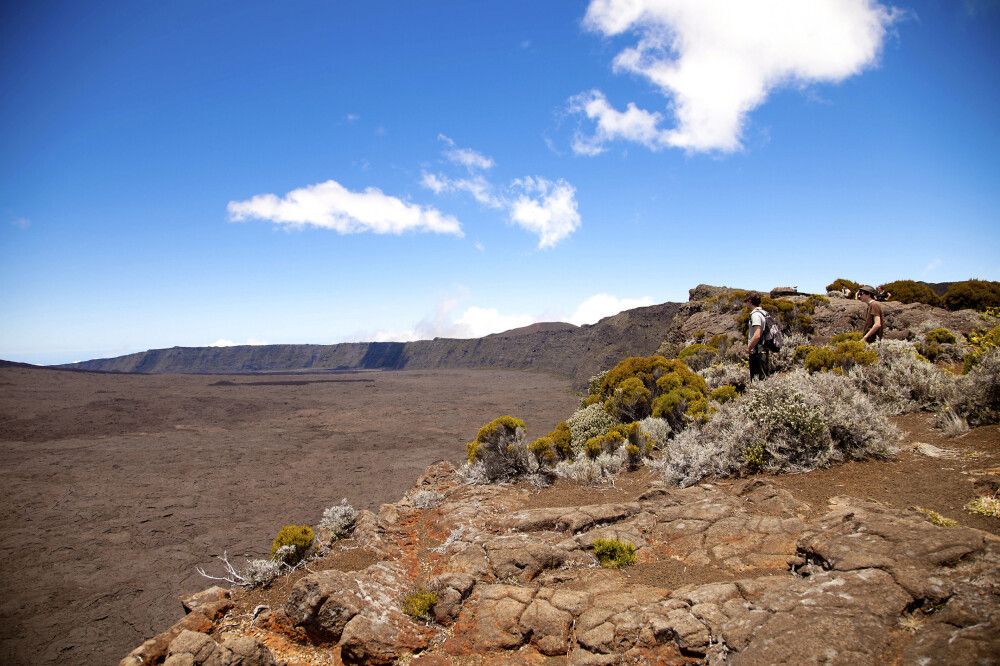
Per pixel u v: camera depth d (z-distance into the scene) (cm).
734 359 1605
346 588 641
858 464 712
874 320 1152
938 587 362
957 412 774
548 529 760
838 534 484
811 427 757
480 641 519
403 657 539
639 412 1307
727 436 884
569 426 1391
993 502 510
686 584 517
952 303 1755
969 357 909
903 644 324
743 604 429
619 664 422
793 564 494
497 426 1202
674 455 914
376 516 1030
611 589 542
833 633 346
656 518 704
